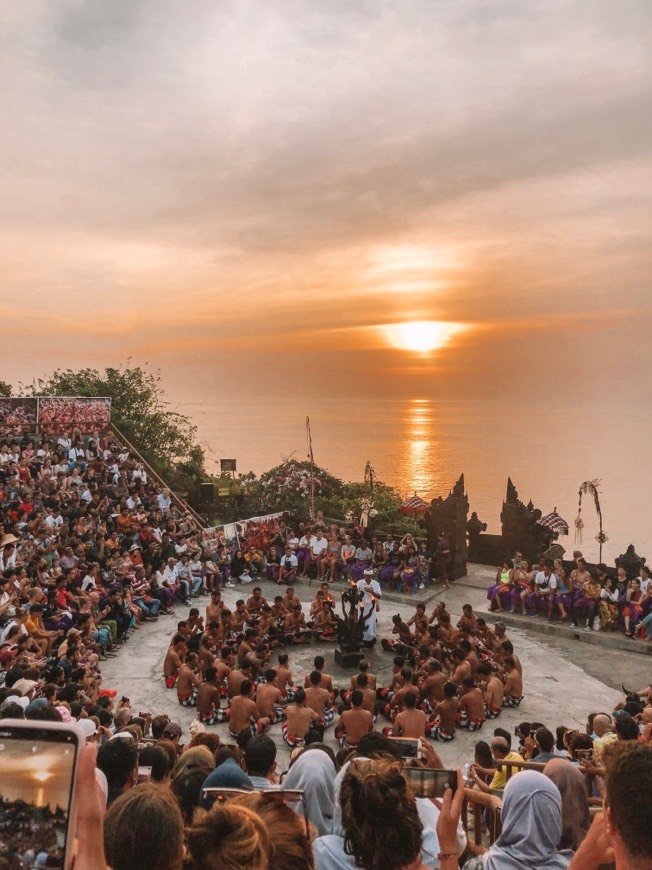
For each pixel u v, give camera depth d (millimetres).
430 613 22312
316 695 14016
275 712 14172
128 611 19547
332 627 19578
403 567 24547
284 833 2834
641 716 10453
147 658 17969
